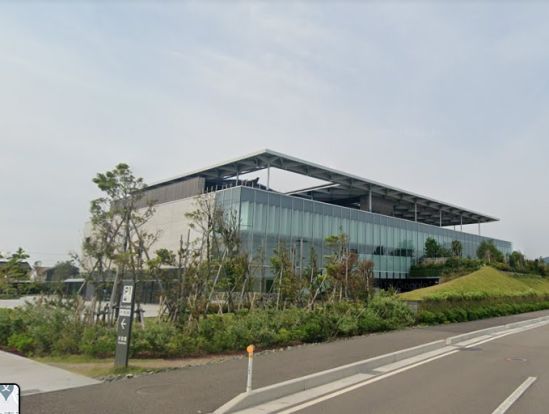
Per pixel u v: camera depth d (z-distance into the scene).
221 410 6.42
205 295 15.39
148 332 11.29
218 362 10.40
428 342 14.29
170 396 7.09
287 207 37.66
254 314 14.97
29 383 7.92
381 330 17.94
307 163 40.38
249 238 33.69
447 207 60.34
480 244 63.31
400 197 54.03
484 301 28.38
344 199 56.47
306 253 37.75
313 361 10.46
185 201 38.84
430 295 23.67
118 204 16.28
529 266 58.00
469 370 10.28
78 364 9.91
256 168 41.47
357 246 44.56
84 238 19.58
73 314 13.15
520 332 19.56
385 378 9.30
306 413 6.57
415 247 53.53
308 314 15.66
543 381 9.07
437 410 6.82
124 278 16.06
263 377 8.55
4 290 22.08
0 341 12.94
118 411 6.21
